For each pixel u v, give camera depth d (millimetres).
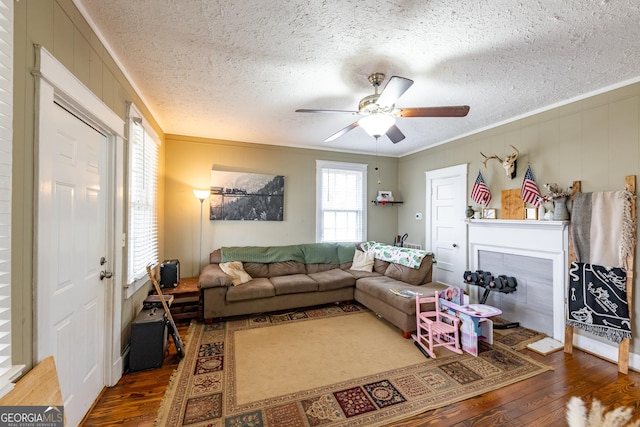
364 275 3939
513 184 3225
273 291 3381
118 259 2037
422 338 2775
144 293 2828
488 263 3496
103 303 1942
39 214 1190
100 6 1526
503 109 2979
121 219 2072
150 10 1555
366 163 5039
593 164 2516
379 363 2338
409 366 2291
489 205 3500
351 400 1862
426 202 4578
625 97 2320
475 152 3719
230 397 1885
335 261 4387
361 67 2143
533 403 1837
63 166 1453
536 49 1902
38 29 1186
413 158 4906
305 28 1697
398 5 1496
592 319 2389
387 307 3096
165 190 3816
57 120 1394
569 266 2572
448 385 2029
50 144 1255
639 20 1602
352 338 2809
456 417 1711
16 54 1065
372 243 4602
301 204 4590
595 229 2428
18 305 1099
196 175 3977
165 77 2307
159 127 3463
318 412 1747
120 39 1812
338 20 1623
